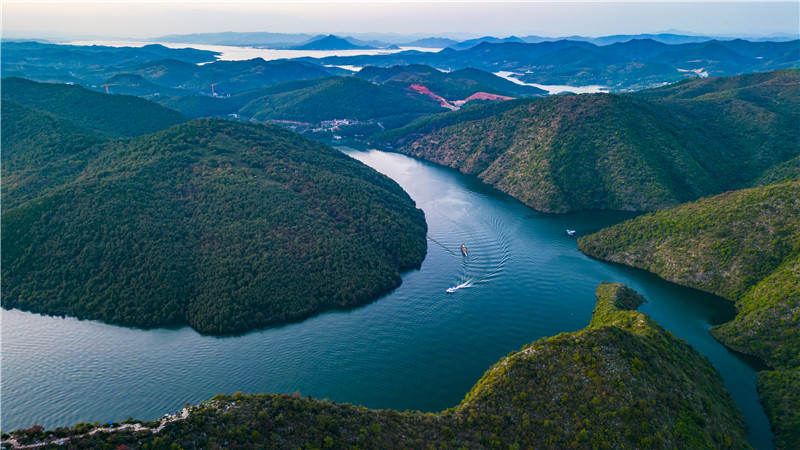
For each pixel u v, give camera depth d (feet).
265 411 267.80
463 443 284.00
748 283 485.56
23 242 538.06
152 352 440.04
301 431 263.49
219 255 535.19
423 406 371.97
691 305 497.05
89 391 391.24
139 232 539.70
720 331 444.14
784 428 327.26
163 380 403.54
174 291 496.23
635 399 294.66
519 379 324.39
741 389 375.04
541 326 482.28
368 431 277.03
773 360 394.73
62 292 501.97
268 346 450.30
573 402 301.84
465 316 501.97
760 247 498.28
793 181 536.83
